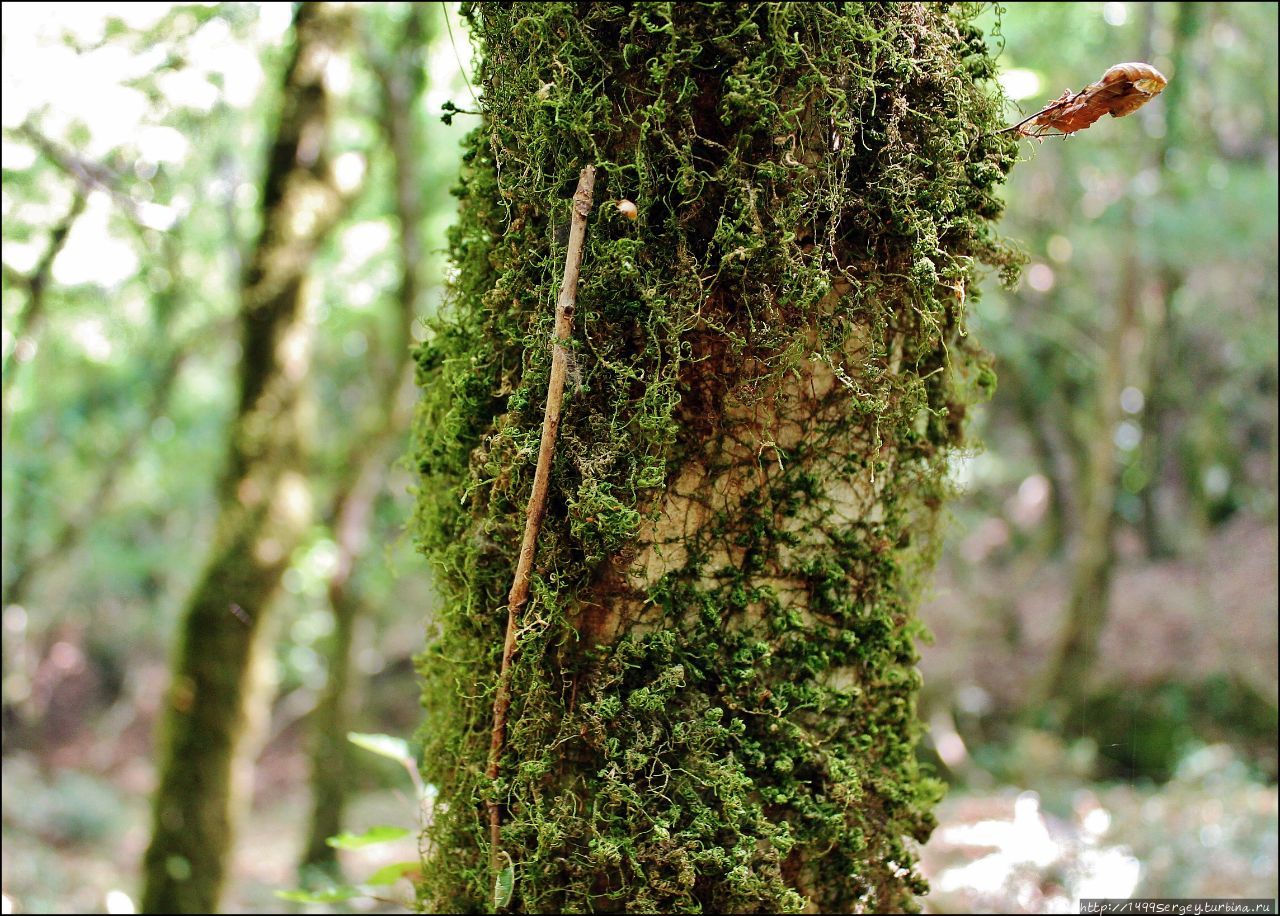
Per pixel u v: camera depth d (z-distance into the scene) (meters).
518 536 1.05
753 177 0.98
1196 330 8.58
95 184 3.23
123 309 5.20
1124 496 9.15
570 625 1.02
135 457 8.16
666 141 0.97
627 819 1.00
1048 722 7.39
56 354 5.86
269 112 4.24
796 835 1.04
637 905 1.00
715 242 0.98
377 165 5.36
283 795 9.80
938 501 1.25
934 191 1.01
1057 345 8.42
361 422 6.73
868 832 1.12
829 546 1.08
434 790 1.29
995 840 3.17
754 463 1.04
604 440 0.99
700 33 0.99
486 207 1.14
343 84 4.19
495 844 1.06
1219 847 3.84
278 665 9.03
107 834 7.75
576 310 1.00
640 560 1.03
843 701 1.08
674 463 1.03
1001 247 1.11
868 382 1.04
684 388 1.01
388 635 10.03
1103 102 1.02
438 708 1.22
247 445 3.89
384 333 6.64
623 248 0.97
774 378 1.01
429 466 1.20
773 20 0.96
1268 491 8.83
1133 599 8.27
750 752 1.02
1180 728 7.19
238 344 4.07
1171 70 5.79
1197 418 9.20
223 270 5.36
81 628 11.49
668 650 1.02
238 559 3.79
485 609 1.09
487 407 1.10
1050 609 8.95
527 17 1.02
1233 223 5.55
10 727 10.55
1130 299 6.90
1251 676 7.13
